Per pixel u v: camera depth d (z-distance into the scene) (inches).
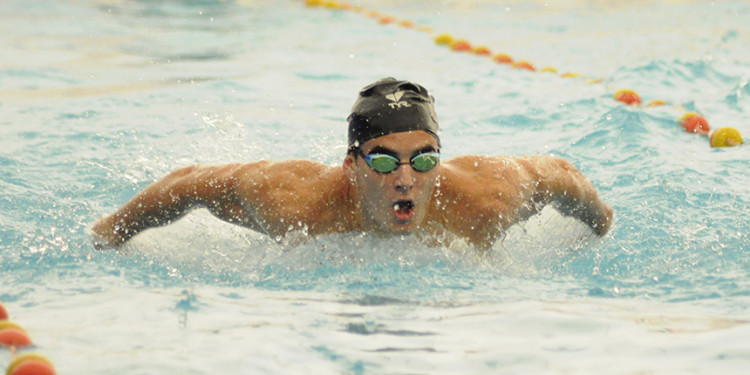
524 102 968.3
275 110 936.3
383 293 410.3
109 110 919.7
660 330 347.6
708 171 671.1
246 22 1713.8
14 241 506.6
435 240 459.5
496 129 850.1
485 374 301.7
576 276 448.1
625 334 342.3
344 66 1240.2
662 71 1151.0
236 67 1217.4
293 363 313.0
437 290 416.2
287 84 1097.4
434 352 325.4
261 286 425.4
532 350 325.4
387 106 419.8
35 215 568.1
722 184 629.9
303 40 1498.5
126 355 317.1
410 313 378.0
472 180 470.0
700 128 834.2
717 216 553.3
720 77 1122.0
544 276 447.2
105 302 394.3
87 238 513.3
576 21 1793.8
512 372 303.0
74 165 703.1
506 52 1427.2
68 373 299.1
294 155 747.4
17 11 1747.0
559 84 1093.8
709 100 988.6
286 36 1540.4
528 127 856.9
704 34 1537.9
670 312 376.8
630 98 964.6
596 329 350.0
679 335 339.3
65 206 594.6
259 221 465.7
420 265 454.0
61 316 371.2
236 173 477.1
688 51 1352.1
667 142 788.6
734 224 534.6
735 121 884.6
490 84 1101.1
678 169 676.7
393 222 428.8
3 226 535.5
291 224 456.1
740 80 1068.5
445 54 1379.2
